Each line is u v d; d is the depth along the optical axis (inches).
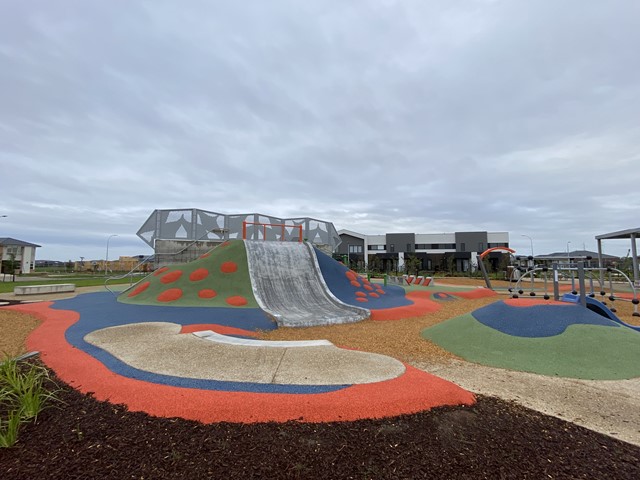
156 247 837.8
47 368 212.2
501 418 158.4
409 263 1806.1
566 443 139.0
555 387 211.0
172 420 145.3
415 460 121.6
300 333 357.4
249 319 389.7
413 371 205.5
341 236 2209.6
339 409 154.0
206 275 545.3
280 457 122.0
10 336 315.6
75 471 112.8
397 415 152.0
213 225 916.0
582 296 357.7
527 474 116.4
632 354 262.2
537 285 1130.7
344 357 228.1
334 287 597.9
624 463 126.2
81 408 157.2
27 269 2181.3
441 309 563.2
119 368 204.4
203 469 114.8
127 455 121.7
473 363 265.0
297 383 182.2
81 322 356.8
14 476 109.7
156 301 482.9
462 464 120.3
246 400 159.2
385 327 401.7
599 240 1215.6
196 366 208.2
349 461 120.3
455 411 159.6
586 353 266.8
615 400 191.8
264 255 604.4
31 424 142.3
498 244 2108.8
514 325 322.3
